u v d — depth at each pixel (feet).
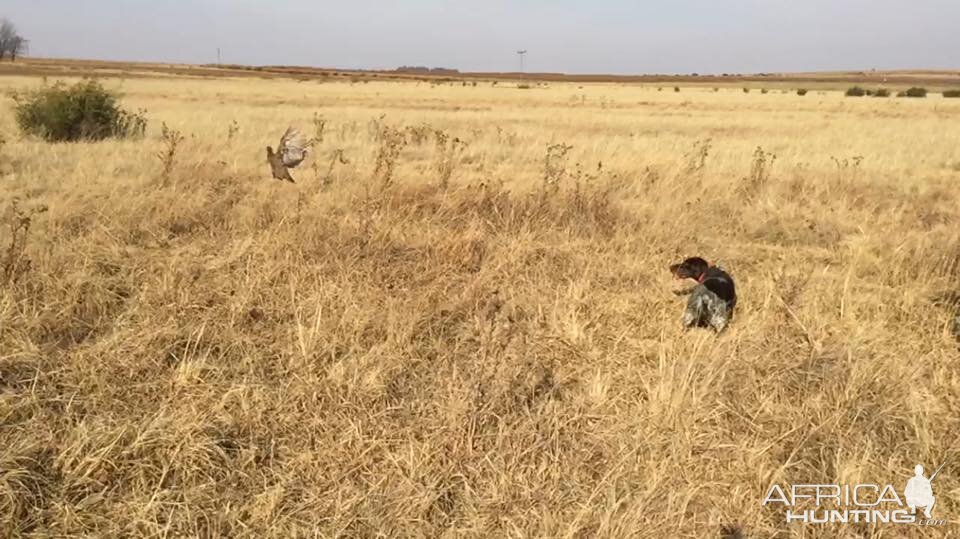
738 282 21.94
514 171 39.83
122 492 10.81
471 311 18.70
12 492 10.18
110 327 16.69
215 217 26.45
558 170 35.68
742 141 64.54
